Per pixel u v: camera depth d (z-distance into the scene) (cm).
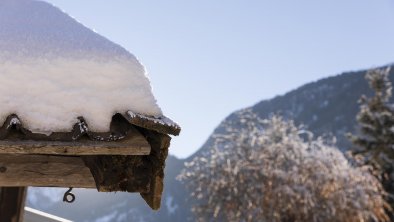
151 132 250
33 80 229
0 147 216
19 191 345
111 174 246
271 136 1619
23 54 236
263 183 1431
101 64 242
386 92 2377
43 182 254
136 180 250
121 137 235
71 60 239
